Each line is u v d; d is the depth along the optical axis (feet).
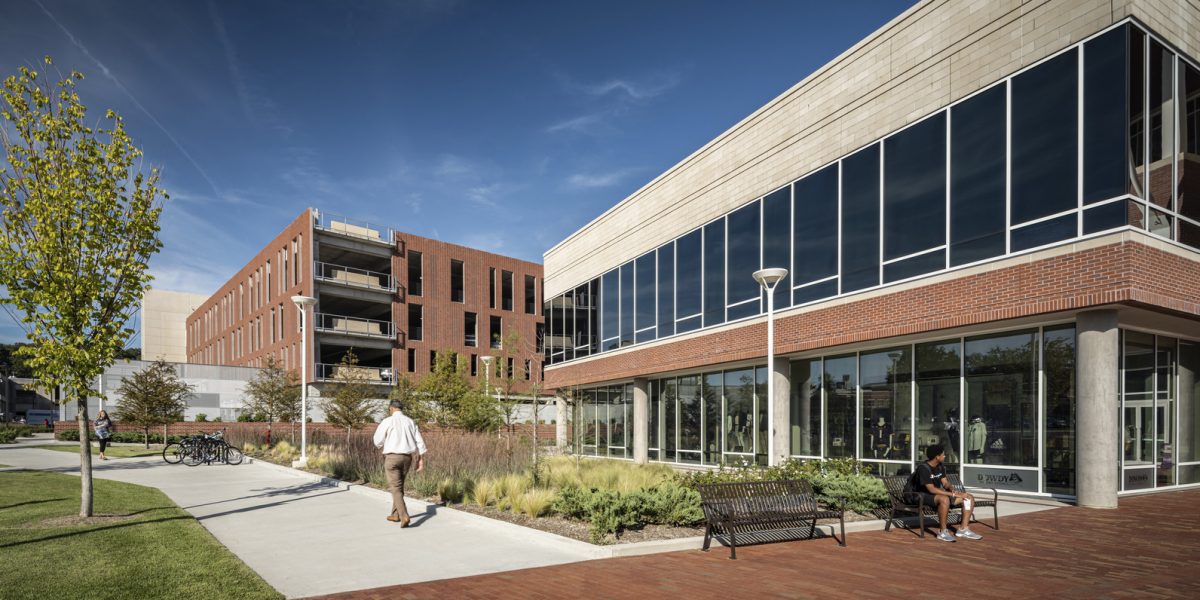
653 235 78.28
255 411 127.24
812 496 29.25
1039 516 33.42
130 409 99.25
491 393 83.66
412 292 162.20
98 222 30.63
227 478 54.13
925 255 45.06
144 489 43.80
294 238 140.15
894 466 49.26
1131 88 34.96
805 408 57.72
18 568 20.98
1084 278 35.55
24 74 30.37
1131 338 42.93
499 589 19.89
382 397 137.18
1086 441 36.32
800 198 56.34
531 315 179.83
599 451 92.43
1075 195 36.60
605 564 23.36
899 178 47.32
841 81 52.75
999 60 41.01
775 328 57.52
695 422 72.64
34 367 29.58
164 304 251.19
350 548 25.90
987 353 43.57
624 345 83.66
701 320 68.74
